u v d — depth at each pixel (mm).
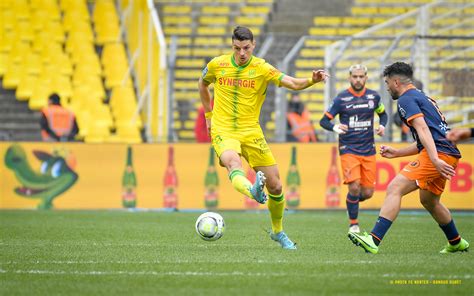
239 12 90812
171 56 66438
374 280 23438
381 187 57375
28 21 81938
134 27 83562
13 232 40500
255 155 30984
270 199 31562
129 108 77188
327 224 47125
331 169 58469
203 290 21625
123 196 59000
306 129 63688
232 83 30844
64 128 62531
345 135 43406
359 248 32594
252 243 34938
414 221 50031
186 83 81562
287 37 85750
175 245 33969
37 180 58875
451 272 25062
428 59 66812
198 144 58969
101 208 58812
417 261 27688
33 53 80125
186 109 74625
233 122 30984
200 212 57438
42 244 34312
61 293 21250
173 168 58969
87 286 22359
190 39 87125
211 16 90188
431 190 29812
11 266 26562
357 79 43188
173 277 23953
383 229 29766
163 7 90500
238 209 58625
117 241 35906
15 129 76000
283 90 62469
